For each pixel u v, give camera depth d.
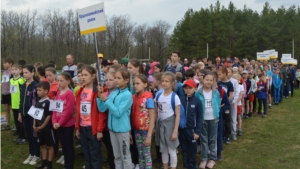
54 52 44.72
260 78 9.57
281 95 12.85
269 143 6.41
